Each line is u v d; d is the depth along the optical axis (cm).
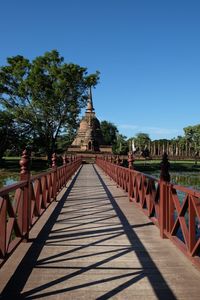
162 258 632
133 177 1295
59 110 5166
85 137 9106
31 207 811
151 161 7188
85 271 567
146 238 770
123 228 870
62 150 7162
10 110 4991
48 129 5231
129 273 558
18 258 630
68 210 1141
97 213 1083
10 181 3039
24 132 5166
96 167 4831
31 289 495
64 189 1800
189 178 4181
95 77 5166
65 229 862
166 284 514
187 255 561
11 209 569
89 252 670
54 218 1002
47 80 4978
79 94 5153
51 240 756
